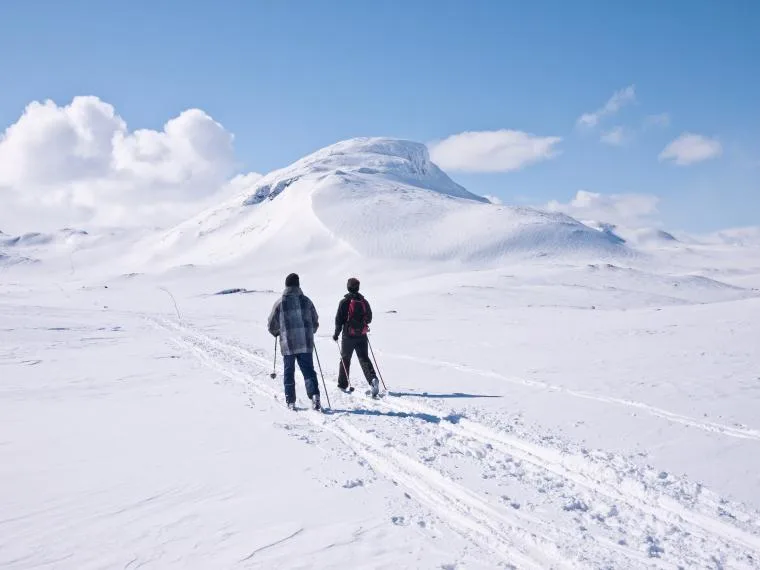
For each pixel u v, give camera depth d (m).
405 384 10.40
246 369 12.96
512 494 4.62
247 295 80.69
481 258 156.25
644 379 10.13
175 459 5.63
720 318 23.89
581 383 9.87
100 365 13.91
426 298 59.69
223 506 4.29
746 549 3.64
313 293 116.94
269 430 6.95
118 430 6.98
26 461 5.59
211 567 3.29
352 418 7.64
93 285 147.88
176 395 9.69
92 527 3.90
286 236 183.75
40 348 17.94
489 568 3.32
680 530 3.95
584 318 29.80
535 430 6.59
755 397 8.34
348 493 4.61
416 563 3.35
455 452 5.89
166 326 28.61
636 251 191.00
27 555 3.46
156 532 3.80
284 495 4.55
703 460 5.39
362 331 9.80
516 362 13.03
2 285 182.12
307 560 3.38
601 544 3.69
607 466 5.08
